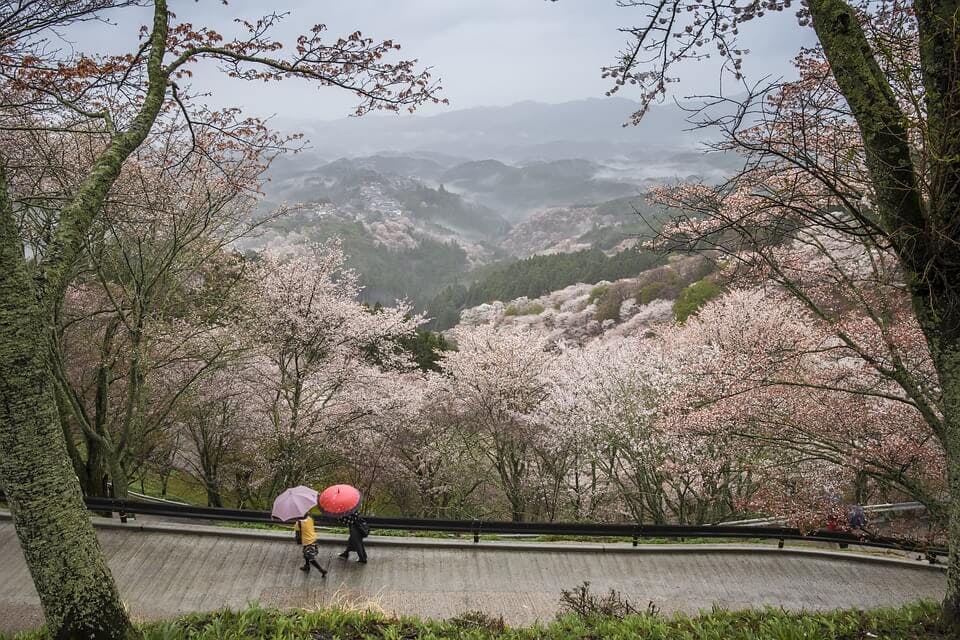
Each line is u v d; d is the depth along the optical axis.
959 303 4.71
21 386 3.96
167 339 12.29
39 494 4.09
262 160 10.84
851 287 8.24
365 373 17.22
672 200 7.12
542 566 10.06
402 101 6.65
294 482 16.73
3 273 3.90
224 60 6.53
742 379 9.55
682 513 14.81
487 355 19.38
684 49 5.93
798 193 5.65
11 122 7.79
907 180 4.70
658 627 6.01
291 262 15.81
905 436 9.56
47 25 5.34
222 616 5.82
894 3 5.91
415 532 11.05
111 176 4.94
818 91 5.48
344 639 5.73
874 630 5.58
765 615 6.45
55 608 4.21
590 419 15.45
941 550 9.62
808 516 9.95
